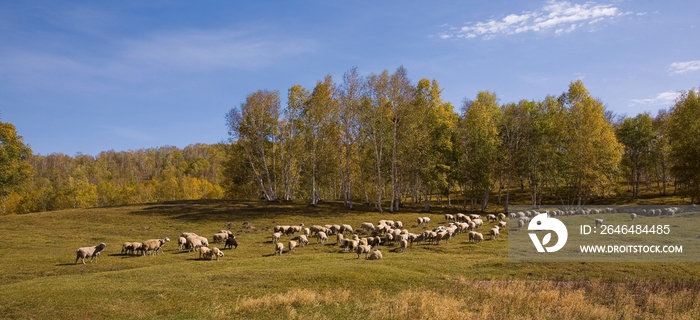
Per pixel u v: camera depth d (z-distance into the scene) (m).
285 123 71.44
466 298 20.88
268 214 55.16
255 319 17.89
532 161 67.56
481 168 65.06
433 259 29.59
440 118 67.38
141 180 176.75
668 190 80.75
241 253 33.91
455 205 74.31
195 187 118.69
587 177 59.22
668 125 70.06
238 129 69.88
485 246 35.41
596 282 23.47
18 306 18.84
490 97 77.19
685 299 19.98
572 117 61.97
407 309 18.70
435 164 64.31
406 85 61.84
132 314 18.31
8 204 104.12
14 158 59.34
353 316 18.25
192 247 34.88
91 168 182.12
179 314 18.39
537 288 22.44
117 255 32.94
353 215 56.09
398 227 47.12
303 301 19.95
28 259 30.66
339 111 64.19
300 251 34.62
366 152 70.50
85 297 20.11
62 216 51.50
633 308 19.28
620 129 81.06
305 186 82.81
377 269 25.72
